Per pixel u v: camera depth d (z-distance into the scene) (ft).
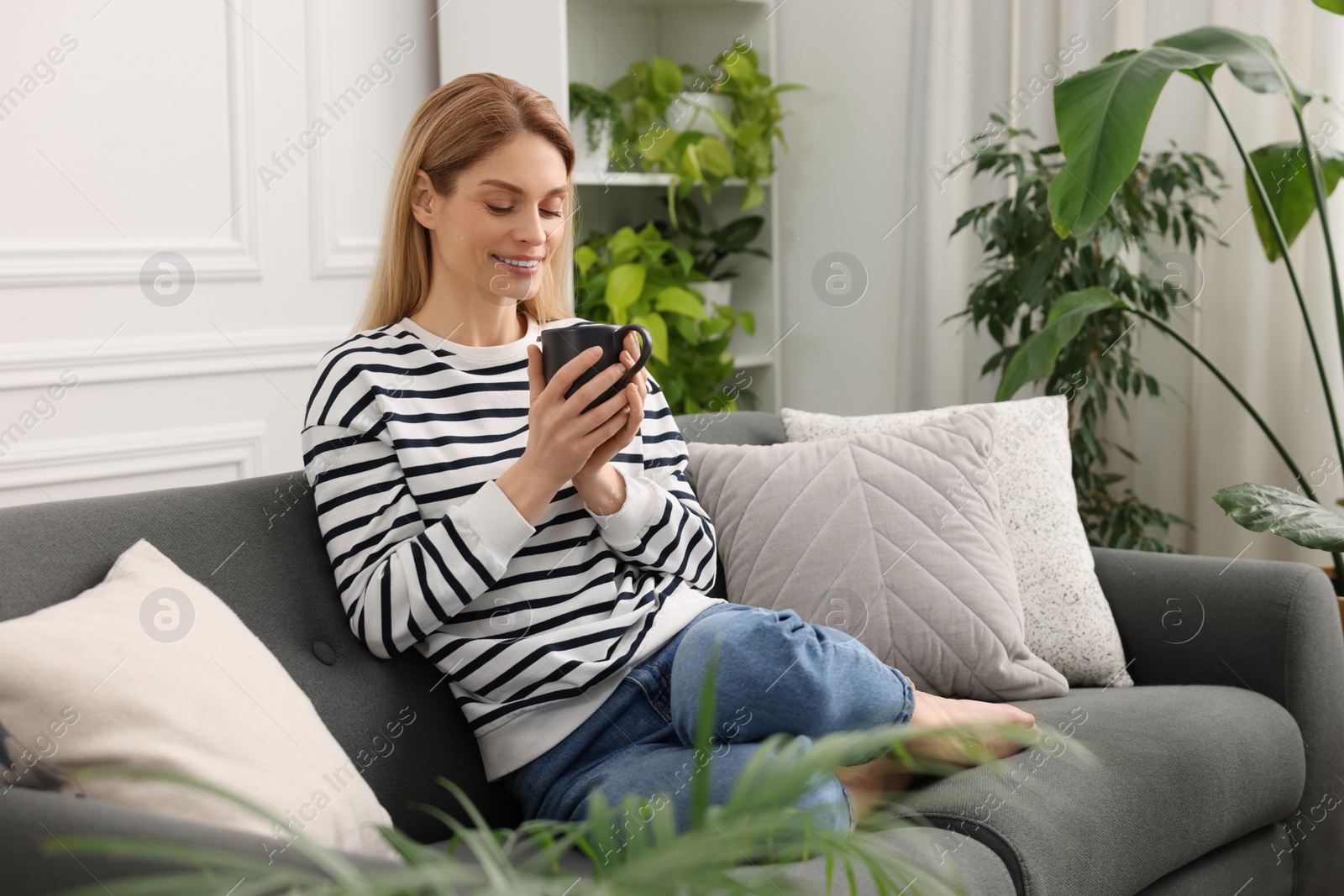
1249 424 7.98
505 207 4.05
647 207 10.25
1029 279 7.58
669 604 4.23
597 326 3.76
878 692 3.75
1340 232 7.49
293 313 8.23
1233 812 4.45
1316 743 5.03
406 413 3.97
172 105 7.52
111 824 2.31
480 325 4.27
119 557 3.52
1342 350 6.14
